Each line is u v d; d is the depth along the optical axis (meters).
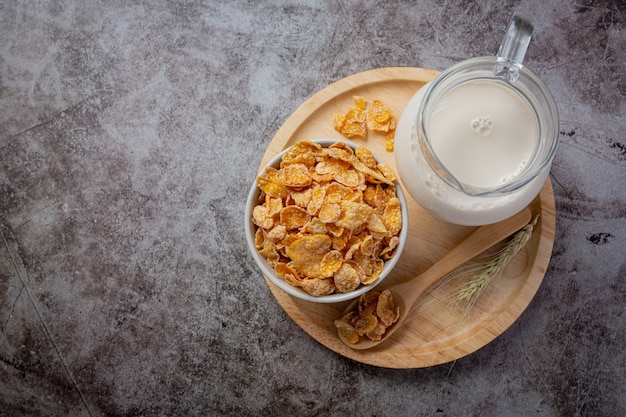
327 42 0.63
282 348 0.61
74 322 0.63
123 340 0.63
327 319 0.56
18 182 0.64
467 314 0.56
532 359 0.61
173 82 0.64
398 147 0.51
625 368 0.60
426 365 0.55
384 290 0.54
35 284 0.63
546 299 0.61
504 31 0.62
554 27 0.62
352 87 0.56
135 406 0.62
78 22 0.64
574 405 0.60
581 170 0.61
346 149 0.51
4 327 0.63
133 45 0.64
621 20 0.62
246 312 0.62
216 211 0.62
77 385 0.63
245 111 0.63
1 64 0.64
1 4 0.65
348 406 0.61
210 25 0.64
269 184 0.50
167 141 0.63
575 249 0.61
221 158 0.63
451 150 0.50
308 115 0.56
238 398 0.62
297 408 0.61
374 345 0.55
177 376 0.62
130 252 0.63
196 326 0.62
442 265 0.55
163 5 0.64
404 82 0.57
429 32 0.63
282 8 0.63
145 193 0.63
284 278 0.50
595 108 0.61
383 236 0.49
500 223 0.54
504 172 0.50
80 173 0.64
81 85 0.64
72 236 0.64
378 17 0.63
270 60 0.63
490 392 0.61
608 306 0.60
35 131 0.64
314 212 0.49
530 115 0.50
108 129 0.64
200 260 0.62
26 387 0.63
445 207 0.49
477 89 0.50
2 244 0.64
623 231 0.60
